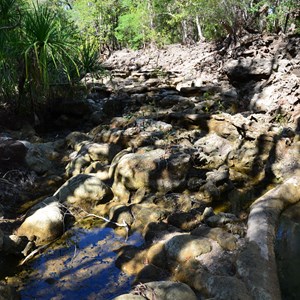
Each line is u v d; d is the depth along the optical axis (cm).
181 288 225
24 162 452
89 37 1736
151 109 692
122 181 384
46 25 521
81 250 301
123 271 272
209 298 219
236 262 245
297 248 273
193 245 269
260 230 279
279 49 790
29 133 590
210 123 549
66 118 669
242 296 212
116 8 2106
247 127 488
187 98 748
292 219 312
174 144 497
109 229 332
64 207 349
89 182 376
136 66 1298
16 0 563
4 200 388
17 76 573
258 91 746
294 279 241
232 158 467
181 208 358
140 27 1969
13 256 294
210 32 1574
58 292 251
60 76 665
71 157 510
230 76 820
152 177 380
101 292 250
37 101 648
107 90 872
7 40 515
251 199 388
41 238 314
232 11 1296
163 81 1003
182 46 1530
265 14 1130
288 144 450
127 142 507
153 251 280
